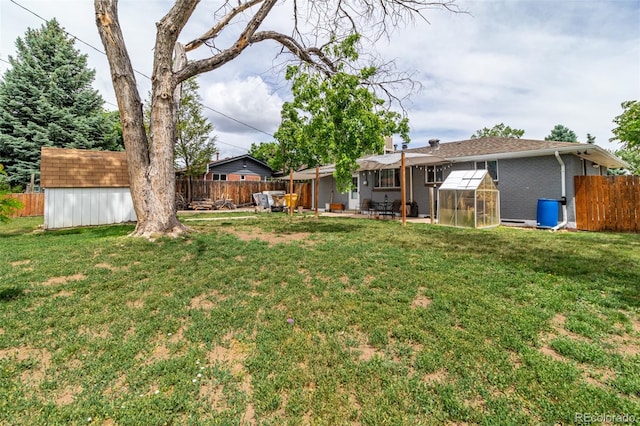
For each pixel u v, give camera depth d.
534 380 2.12
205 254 5.63
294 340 2.65
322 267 4.91
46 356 2.42
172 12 6.73
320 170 16.52
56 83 19.45
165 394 2.00
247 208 22.08
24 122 18.75
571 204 9.95
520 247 6.48
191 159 20.27
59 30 20.05
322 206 20.66
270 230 9.17
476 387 2.06
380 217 14.12
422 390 2.03
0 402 1.89
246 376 2.19
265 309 3.30
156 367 2.26
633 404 1.89
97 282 4.04
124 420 1.76
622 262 5.20
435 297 3.59
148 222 7.02
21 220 12.74
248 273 4.54
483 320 3.00
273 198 20.52
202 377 2.17
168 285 3.98
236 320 3.04
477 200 9.73
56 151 10.69
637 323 3.01
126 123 6.86
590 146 9.05
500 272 4.62
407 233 8.53
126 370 2.24
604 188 9.46
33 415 1.80
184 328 2.90
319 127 8.96
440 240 7.35
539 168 10.67
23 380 2.12
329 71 9.59
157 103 7.02
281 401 1.94
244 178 27.72
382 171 16.19
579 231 9.45
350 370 2.24
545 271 4.66
